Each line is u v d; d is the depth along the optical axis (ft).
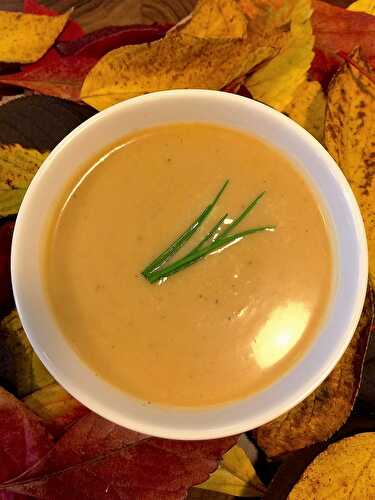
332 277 0.73
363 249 0.70
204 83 0.78
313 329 0.72
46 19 0.79
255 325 0.73
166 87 0.79
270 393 0.70
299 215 0.73
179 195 0.73
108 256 0.73
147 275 0.71
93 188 0.74
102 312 0.72
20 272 0.69
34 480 0.75
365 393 0.77
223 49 0.76
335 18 0.80
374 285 0.77
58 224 0.73
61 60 0.80
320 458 0.75
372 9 0.80
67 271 0.73
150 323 0.72
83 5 0.81
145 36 0.80
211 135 0.74
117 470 0.75
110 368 0.72
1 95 0.80
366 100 0.77
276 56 0.78
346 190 0.70
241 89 0.79
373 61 0.81
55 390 0.76
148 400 0.72
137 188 0.74
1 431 0.75
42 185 0.70
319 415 0.76
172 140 0.74
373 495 0.75
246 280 0.73
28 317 0.69
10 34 0.79
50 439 0.75
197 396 0.72
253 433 0.76
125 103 0.71
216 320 0.72
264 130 0.72
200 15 0.80
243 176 0.74
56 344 0.71
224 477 0.77
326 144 0.77
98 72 0.78
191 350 0.72
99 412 0.67
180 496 0.75
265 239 0.73
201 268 0.73
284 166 0.73
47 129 0.79
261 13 0.79
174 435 0.66
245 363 0.72
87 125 0.71
